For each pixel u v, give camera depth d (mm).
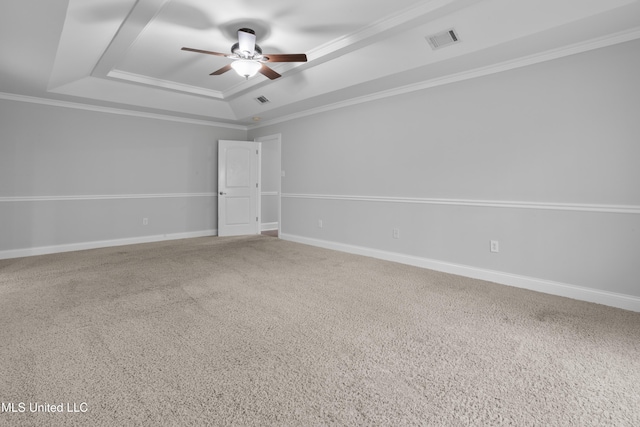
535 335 2367
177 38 3486
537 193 3340
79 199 5285
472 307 2887
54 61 3424
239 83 5016
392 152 4555
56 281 3564
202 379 1826
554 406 1627
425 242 4258
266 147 7555
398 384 1795
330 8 2926
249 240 6156
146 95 5156
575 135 3096
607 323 2572
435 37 3236
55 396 1669
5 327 2432
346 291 3299
